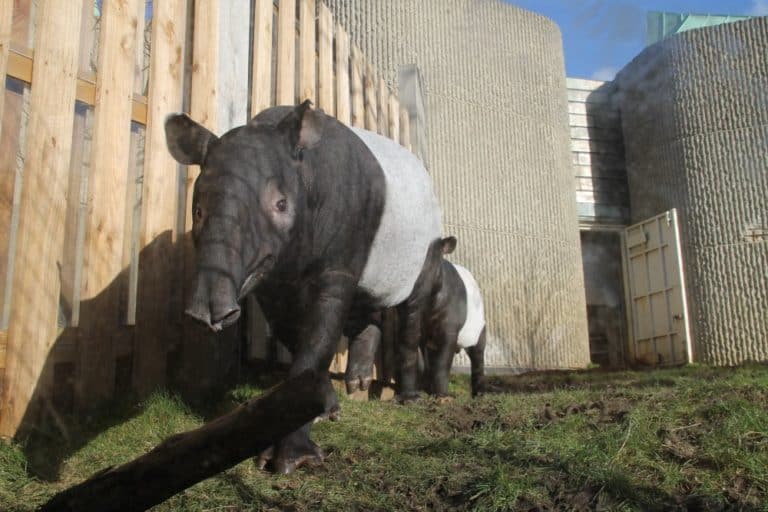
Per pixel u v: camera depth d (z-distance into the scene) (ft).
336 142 13.30
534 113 44.37
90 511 6.17
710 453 11.33
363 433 13.82
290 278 12.32
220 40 16.96
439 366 21.98
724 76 48.96
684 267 49.65
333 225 12.74
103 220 13.70
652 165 52.49
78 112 14.78
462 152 39.91
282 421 5.87
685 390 14.99
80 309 13.21
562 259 44.37
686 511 9.84
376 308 16.25
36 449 11.60
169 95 15.37
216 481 10.53
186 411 13.89
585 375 34.30
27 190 12.39
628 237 53.62
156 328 14.69
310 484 10.74
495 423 14.05
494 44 42.70
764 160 47.55
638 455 11.58
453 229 38.65
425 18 39.68
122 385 14.35
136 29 14.62
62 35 12.96
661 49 51.65
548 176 44.45
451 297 21.71
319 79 22.08
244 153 10.78
